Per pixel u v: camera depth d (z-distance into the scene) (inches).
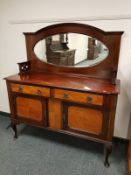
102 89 59.7
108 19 67.7
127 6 64.1
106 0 66.1
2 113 109.1
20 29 85.3
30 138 85.4
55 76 78.7
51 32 77.3
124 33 67.1
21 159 70.7
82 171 64.7
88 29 70.7
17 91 74.2
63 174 63.2
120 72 72.5
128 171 62.4
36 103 72.7
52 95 66.9
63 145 79.9
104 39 69.5
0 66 98.1
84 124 66.3
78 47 74.8
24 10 81.4
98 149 77.2
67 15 74.0
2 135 88.0
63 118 69.2
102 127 63.2
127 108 76.1
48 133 90.0
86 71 76.4
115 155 73.2
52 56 81.0
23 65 82.2
